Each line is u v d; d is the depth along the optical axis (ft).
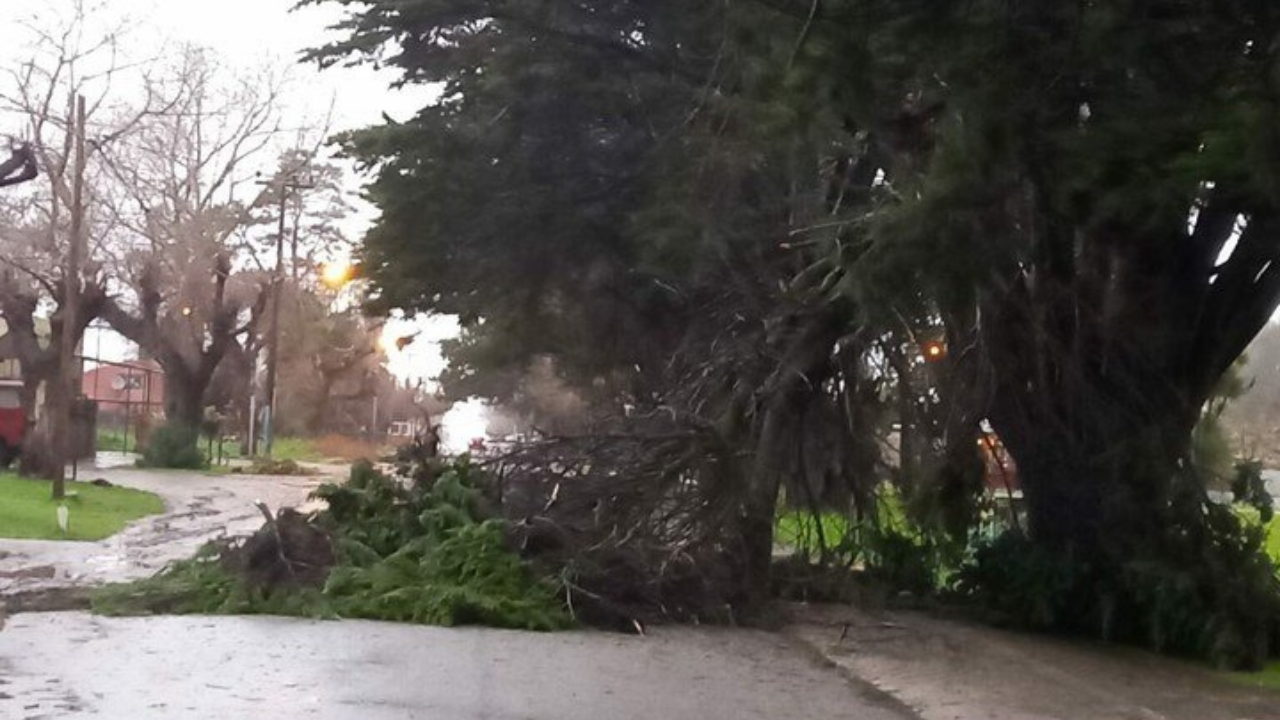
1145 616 52.29
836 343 55.67
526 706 34.19
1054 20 34.86
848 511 60.13
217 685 34.83
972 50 35.37
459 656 41.70
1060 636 54.65
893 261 40.52
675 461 53.62
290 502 107.65
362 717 31.65
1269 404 81.82
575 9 62.03
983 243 39.75
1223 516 51.67
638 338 80.28
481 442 60.49
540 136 66.69
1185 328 54.75
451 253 72.64
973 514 58.90
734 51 44.83
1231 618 49.24
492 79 63.26
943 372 55.57
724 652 46.32
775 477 55.36
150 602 48.03
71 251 102.99
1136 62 34.63
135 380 237.86
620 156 67.31
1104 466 53.67
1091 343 53.83
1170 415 54.13
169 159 159.94
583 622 50.57
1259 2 32.81
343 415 265.54
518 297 78.95
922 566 60.18
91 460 150.51
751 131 48.85
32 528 77.82
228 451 198.59
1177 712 38.83
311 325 226.79
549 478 55.06
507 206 68.23
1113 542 53.31
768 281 59.00
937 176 38.04
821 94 37.96
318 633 44.62
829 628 53.42
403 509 55.21
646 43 62.85
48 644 40.22
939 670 44.88
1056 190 38.63
